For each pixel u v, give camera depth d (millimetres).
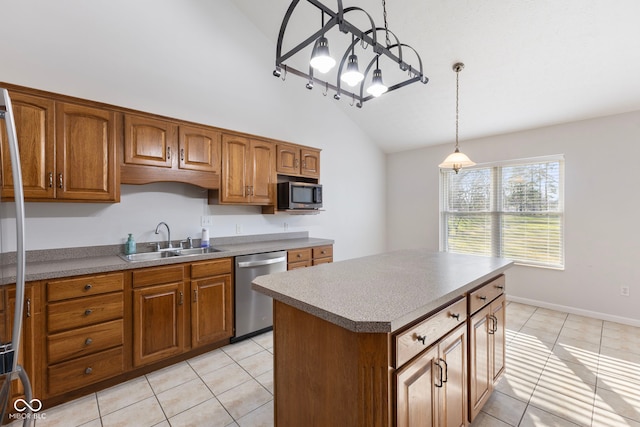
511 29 2518
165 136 2510
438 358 1339
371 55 3213
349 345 1136
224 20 3201
